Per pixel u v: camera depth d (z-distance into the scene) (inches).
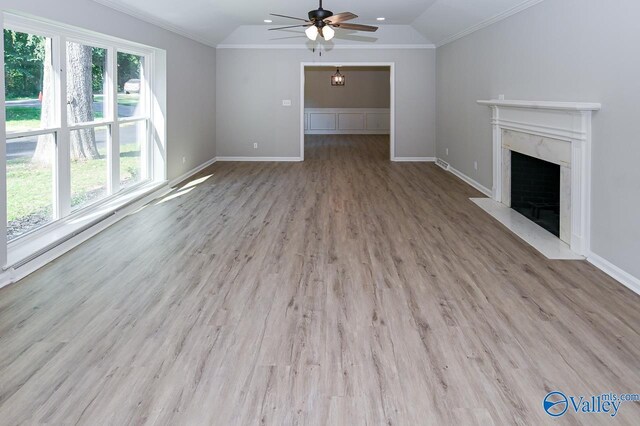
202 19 305.1
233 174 348.8
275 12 312.5
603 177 154.4
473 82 299.4
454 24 308.2
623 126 142.4
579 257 167.6
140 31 241.9
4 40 153.5
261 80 409.7
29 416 83.0
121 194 244.4
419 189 294.8
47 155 180.2
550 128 187.3
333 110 661.3
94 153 217.6
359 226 211.2
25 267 152.3
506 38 240.4
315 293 138.1
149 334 113.2
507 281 146.6
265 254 173.3
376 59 405.1
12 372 96.5
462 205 250.8
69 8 174.2
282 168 378.0
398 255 171.9
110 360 101.6
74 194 201.9
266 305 129.9
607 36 150.0
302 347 107.4
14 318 120.9
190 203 256.5
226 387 92.1
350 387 92.0
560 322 119.0
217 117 414.0
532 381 93.8
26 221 169.2
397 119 412.5
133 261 165.3
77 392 90.2
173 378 95.1
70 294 136.6
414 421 82.1
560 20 182.2
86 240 189.6
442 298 134.2
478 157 293.6
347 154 462.0
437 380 94.2
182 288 141.6
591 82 160.1
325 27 214.4
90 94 213.0
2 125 140.5
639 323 118.0
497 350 105.7
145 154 279.6
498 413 84.1
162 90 282.5
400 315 123.6
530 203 222.5
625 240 142.9
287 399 88.4
